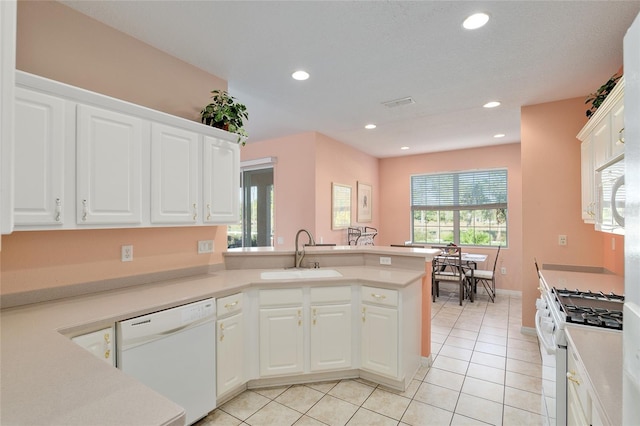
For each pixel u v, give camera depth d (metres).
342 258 3.18
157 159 2.16
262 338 2.46
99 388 0.98
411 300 2.63
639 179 0.63
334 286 2.57
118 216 1.95
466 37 2.27
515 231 5.59
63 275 1.97
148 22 2.14
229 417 2.15
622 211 1.25
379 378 2.57
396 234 6.75
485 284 5.71
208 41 2.36
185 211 2.33
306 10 2.00
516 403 2.31
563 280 2.58
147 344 1.77
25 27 1.84
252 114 3.97
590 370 1.12
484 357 3.08
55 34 1.95
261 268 3.06
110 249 2.19
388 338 2.46
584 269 3.17
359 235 5.77
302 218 4.89
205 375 2.08
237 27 2.18
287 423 2.09
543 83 3.04
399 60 2.61
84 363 1.14
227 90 3.04
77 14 2.04
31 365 1.12
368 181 6.43
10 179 0.58
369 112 3.89
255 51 2.49
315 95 3.35
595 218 2.37
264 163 5.27
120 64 2.25
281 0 1.90
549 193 3.49
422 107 3.72
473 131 4.77
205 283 2.39
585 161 2.88
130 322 1.71
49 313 1.68
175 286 2.29
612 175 1.92
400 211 6.71
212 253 2.89
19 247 1.80
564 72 2.80
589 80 2.96
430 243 6.43
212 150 2.53
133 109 2.02
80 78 2.05
